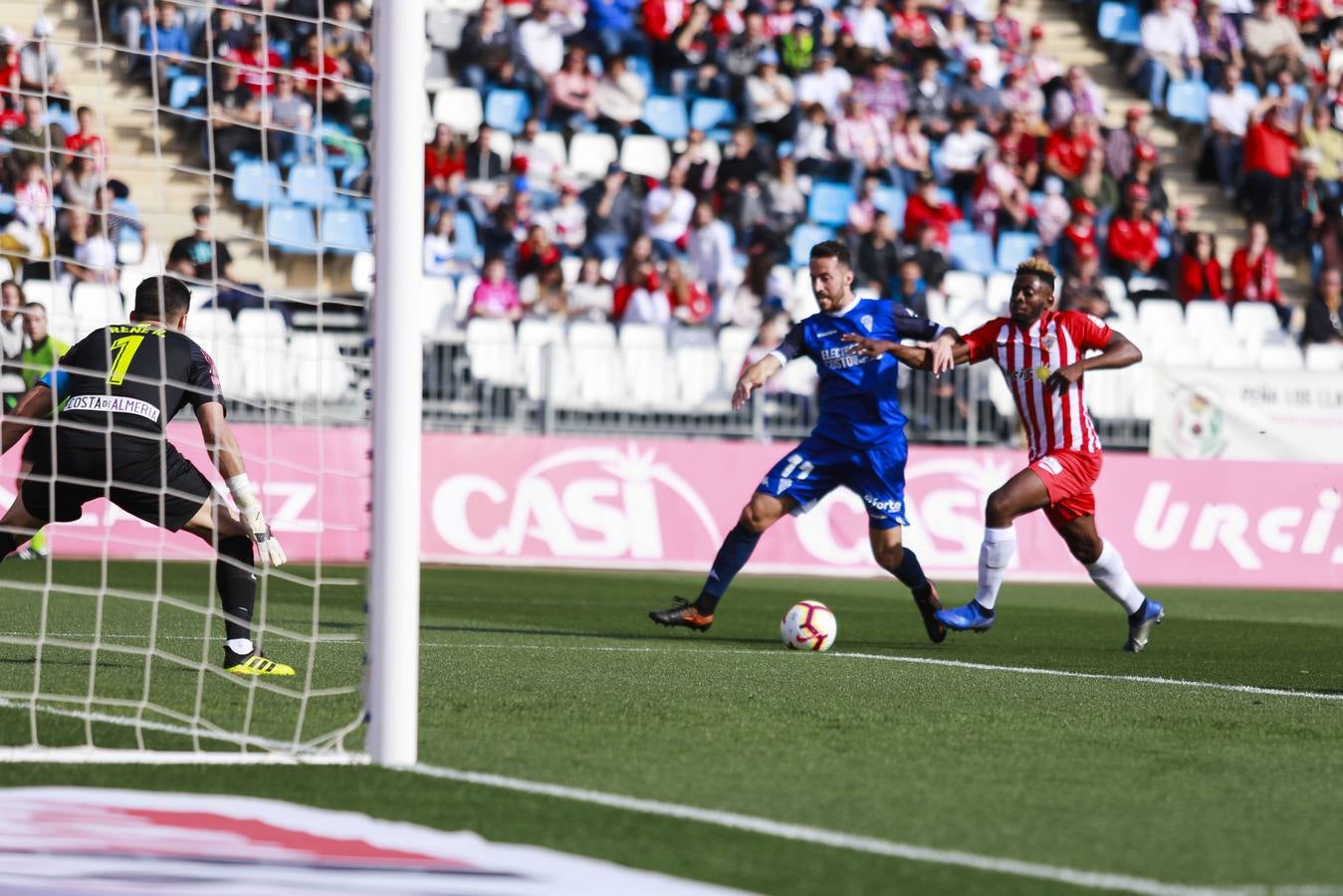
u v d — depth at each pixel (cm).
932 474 3098
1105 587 1805
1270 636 2100
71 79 3466
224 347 2952
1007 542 1759
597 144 3853
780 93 3984
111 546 2755
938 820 825
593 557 3017
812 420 3123
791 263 3741
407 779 904
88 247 3148
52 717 1103
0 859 717
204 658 1416
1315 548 3188
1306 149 4203
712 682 1398
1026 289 1714
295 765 942
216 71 3506
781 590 2694
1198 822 837
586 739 1059
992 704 1297
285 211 3459
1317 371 3194
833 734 1106
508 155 3756
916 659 1670
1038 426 1748
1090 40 4388
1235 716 1267
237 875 691
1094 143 3900
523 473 3005
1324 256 4050
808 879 691
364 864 709
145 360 1322
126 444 1302
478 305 3394
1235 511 3173
